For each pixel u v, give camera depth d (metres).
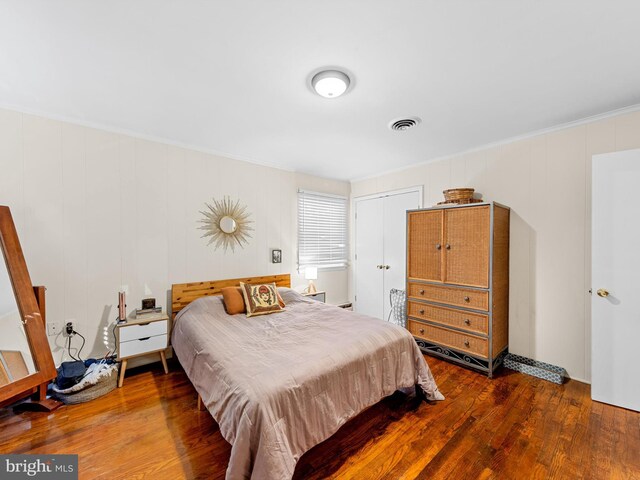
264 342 1.94
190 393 2.29
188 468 1.51
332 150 3.25
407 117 2.39
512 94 2.02
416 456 1.61
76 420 1.92
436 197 3.53
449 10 1.28
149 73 1.77
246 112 2.30
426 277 3.09
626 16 1.30
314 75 1.80
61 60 1.64
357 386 1.75
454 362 2.87
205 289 3.16
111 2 1.23
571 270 2.51
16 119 2.22
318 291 4.29
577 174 2.47
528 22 1.35
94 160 2.55
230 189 3.40
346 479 1.45
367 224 4.46
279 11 1.28
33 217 2.29
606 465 1.53
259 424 1.26
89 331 2.52
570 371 2.52
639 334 2.02
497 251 2.66
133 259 2.75
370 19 1.33
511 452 1.64
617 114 2.26
